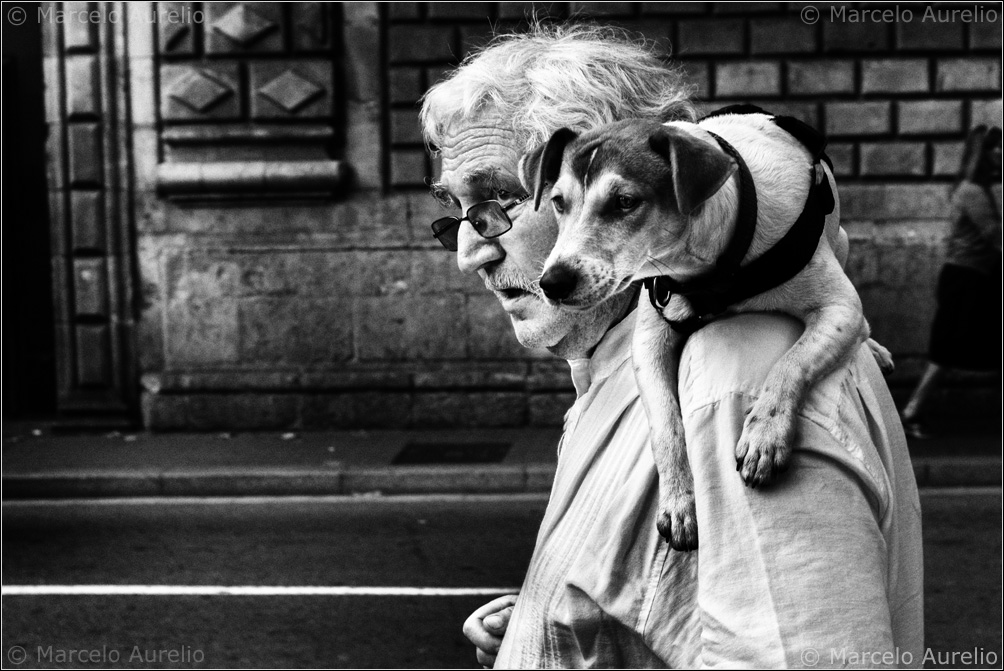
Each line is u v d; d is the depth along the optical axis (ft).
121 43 34.32
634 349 4.95
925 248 33.09
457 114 5.74
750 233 4.67
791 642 3.92
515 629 5.01
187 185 34.06
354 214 34.22
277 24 33.73
